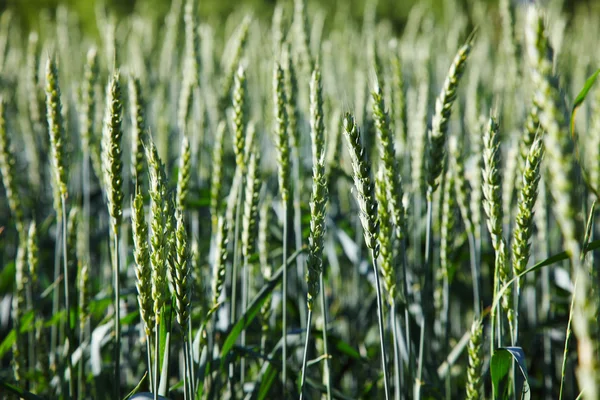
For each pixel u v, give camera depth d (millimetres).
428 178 1067
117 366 1044
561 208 825
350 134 976
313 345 1300
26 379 1186
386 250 1040
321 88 1009
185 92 1310
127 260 1415
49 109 1075
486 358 1245
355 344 1360
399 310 1215
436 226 1258
